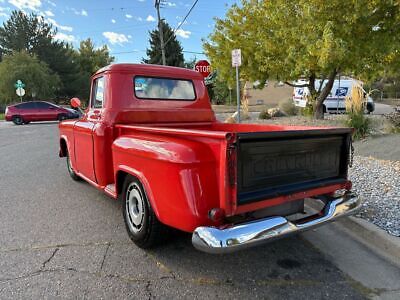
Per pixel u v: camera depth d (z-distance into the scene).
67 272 3.12
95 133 4.28
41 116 22.61
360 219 4.02
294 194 3.00
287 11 10.48
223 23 13.60
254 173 2.74
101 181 4.34
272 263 3.31
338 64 10.02
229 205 2.60
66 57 50.47
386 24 9.45
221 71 14.31
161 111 4.75
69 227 4.21
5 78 38.97
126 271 3.14
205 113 5.26
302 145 3.05
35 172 7.42
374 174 5.82
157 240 3.44
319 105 12.77
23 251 3.55
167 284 2.93
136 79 4.55
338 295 2.76
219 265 3.27
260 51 12.29
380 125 9.88
